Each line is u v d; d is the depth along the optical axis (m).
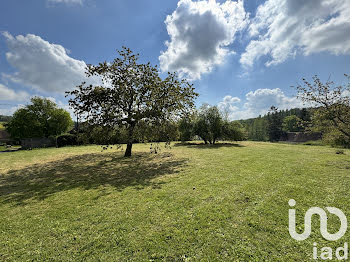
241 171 7.14
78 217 3.65
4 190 5.52
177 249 2.61
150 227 3.21
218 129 21.42
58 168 8.60
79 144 23.33
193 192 4.92
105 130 10.50
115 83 10.92
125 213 3.78
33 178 6.89
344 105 7.68
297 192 4.71
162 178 6.50
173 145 20.41
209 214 3.62
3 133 39.41
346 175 6.33
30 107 29.92
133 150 15.64
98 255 2.53
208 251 2.55
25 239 2.95
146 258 2.44
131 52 11.50
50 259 2.48
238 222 3.30
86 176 7.02
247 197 4.45
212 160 9.88
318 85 8.15
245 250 2.56
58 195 4.95
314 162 8.84
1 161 10.91
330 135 8.80
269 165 8.21
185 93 11.07
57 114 31.53
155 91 10.91
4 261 2.45
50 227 3.30
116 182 6.13
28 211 3.98
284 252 2.51
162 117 10.78
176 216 3.59
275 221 3.31
